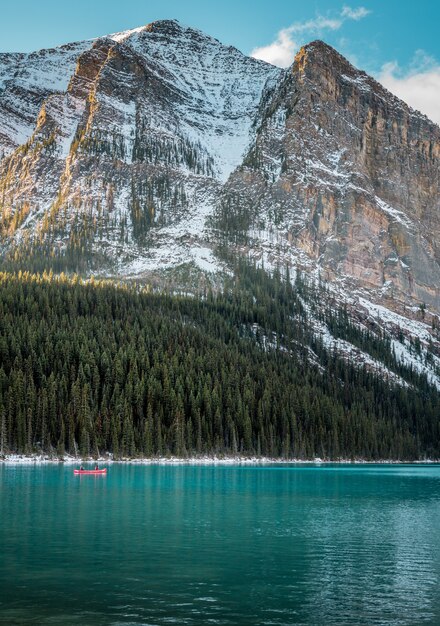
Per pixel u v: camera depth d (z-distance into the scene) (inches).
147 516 3427.7
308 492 4857.3
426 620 1771.7
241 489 4899.1
